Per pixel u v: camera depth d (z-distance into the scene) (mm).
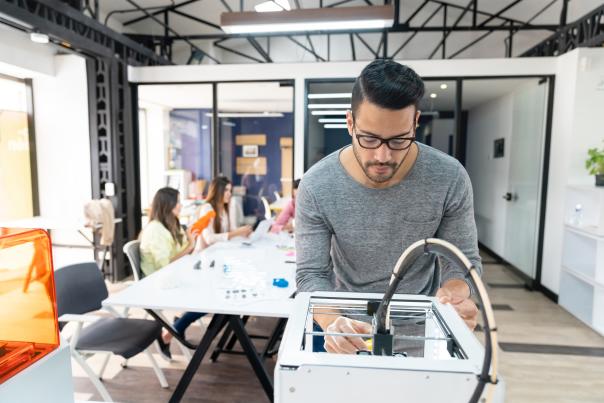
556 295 3508
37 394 622
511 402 2033
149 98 4836
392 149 701
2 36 3271
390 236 901
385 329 560
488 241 5504
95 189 3982
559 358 2490
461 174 893
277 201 4863
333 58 5738
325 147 4355
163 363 2412
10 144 3908
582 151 3289
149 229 2561
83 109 3932
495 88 4484
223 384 2193
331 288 831
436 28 4691
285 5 4250
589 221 3141
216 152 4293
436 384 450
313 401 472
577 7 3842
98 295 2107
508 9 4469
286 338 534
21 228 689
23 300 650
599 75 3227
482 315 414
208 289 1895
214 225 3211
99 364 2381
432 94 4895
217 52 5895
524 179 4199
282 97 4820
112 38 3771
